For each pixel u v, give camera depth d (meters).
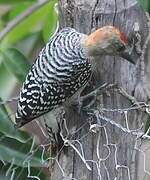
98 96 12.49
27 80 12.66
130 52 12.39
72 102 12.60
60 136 12.72
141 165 12.92
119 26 12.43
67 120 12.64
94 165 12.39
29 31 14.78
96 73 12.61
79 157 12.46
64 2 12.66
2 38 14.05
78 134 12.52
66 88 12.55
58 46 12.66
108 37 12.33
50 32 14.29
